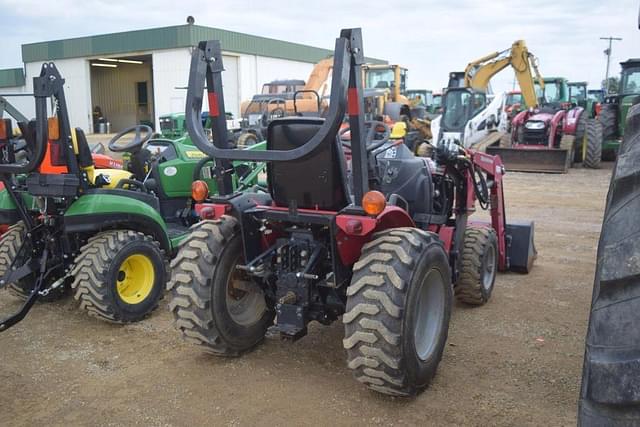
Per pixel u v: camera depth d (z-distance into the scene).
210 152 3.10
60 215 4.32
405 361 2.99
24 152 5.46
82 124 35.78
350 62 2.91
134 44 33.12
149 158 5.94
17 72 36.47
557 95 19.83
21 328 4.39
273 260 3.60
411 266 3.02
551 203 9.60
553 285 5.33
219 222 3.63
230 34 32.12
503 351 3.89
